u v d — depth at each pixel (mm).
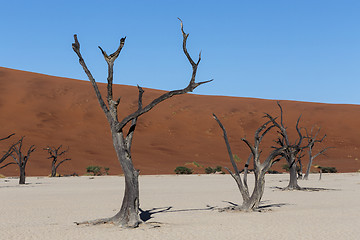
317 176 52688
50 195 26281
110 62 13742
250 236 12336
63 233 12930
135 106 99875
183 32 13266
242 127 96875
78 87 102750
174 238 12062
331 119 102188
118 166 67000
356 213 17234
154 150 79250
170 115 98312
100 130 85750
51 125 83562
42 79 105625
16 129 78625
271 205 20531
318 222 14852
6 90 94938
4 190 30594
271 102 111125
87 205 20797
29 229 13727
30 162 63438
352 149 89875
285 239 11883
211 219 15773
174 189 31469
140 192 28672
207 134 92688
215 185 36062
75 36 13820
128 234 12633
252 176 53781
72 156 69875
